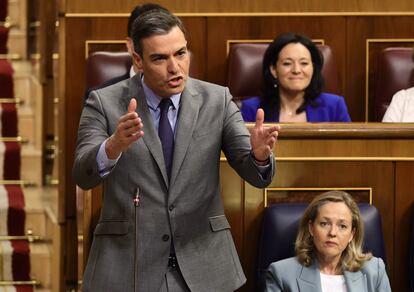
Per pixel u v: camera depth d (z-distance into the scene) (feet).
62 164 38.47
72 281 38.63
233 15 39.63
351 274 26.96
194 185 22.49
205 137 22.67
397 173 29.19
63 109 38.70
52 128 46.03
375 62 40.22
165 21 22.07
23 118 47.26
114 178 22.62
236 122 22.86
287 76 35.70
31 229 42.39
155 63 22.04
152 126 22.66
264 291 27.71
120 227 22.53
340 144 28.96
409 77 38.68
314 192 29.07
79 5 38.88
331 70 38.47
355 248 27.14
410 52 38.93
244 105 36.63
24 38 52.21
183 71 22.25
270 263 27.96
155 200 22.44
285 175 28.96
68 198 38.42
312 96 36.29
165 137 22.72
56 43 41.37
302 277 26.91
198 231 22.63
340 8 39.96
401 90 37.70
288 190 28.99
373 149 29.04
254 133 21.08
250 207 28.99
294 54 35.70
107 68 36.91
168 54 21.97
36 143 46.80
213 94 23.11
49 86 46.32
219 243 22.85
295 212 28.17
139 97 22.85
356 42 40.14
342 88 40.22
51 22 46.09
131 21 31.83
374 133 28.86
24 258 40.37
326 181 29.07
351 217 26.96
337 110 36.40
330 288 26.94
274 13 39.75
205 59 39.65
